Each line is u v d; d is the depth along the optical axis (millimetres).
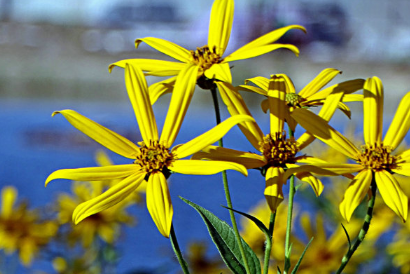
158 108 2676
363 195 424
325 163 431
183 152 436
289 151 435
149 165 433
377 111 457
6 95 3428
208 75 447
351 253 425
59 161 1738
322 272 635
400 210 421
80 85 3432
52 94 3475
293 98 471
